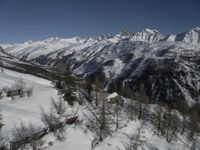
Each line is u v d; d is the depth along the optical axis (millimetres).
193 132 78000
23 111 57375
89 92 83375
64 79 72500
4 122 49812
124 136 68000
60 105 62938
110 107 75500
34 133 49469
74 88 72250
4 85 74000
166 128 76062
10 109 56375
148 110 91250
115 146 62219
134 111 83250
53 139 54188
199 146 75688
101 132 63094
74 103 72375
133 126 75750
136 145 65188
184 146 72250
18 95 68750
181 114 94250
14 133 46844
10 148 43531
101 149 59344
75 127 61844
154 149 66562
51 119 55406
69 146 54719
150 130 76062
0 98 63438
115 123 71938
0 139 44125
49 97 71250
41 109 61781
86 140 59344
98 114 69875
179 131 80188
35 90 77500
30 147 47781
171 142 72812
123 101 89375
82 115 68062
